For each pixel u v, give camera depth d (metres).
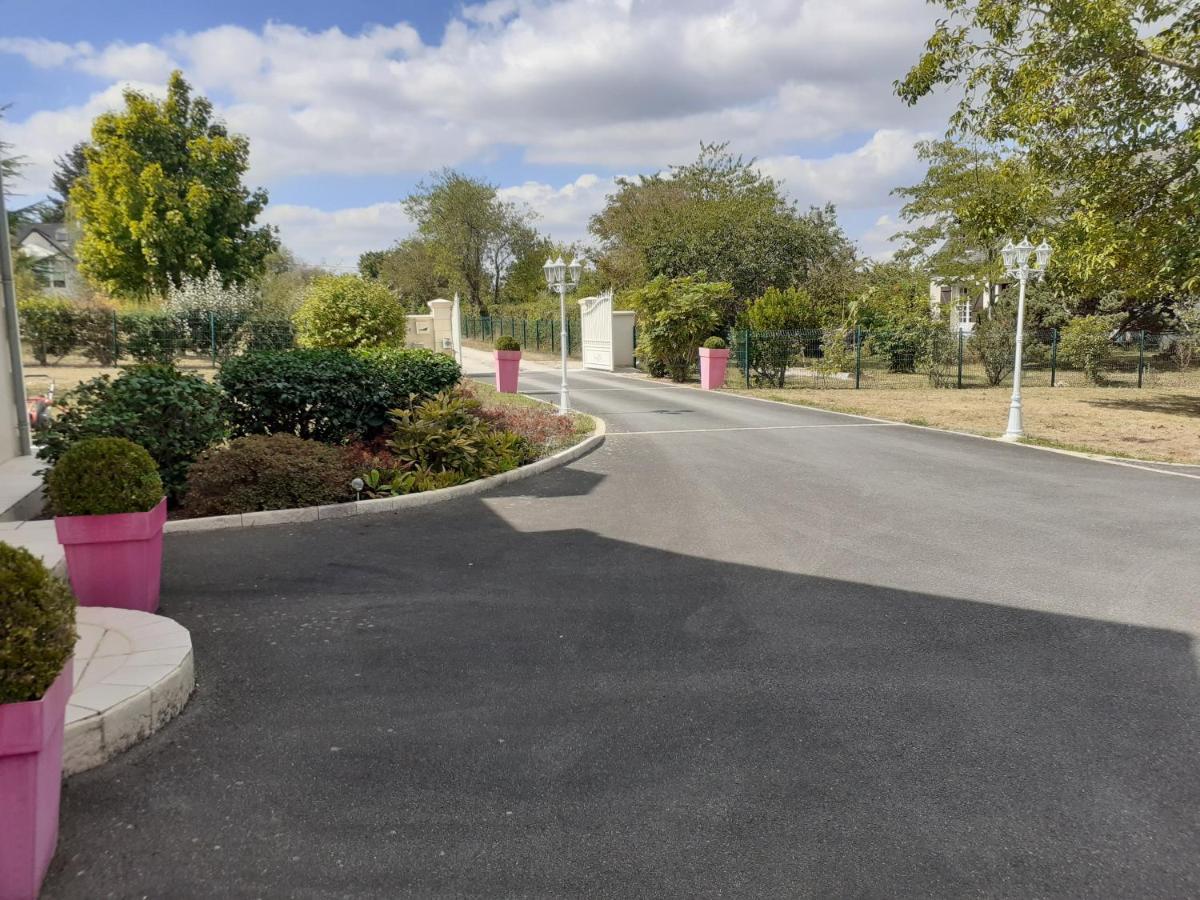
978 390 20.58
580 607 5.00
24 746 2.31
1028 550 6.33
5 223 8.66
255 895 2.42
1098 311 26.64
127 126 27.88
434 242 48.53
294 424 8.81
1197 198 13.07
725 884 2.49
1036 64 14.18
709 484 8.89
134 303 26.45
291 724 3.50
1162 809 2.90
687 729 3.47
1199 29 13.37
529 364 29.20
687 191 37.09
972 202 16.39
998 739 3.40
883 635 4.56
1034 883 2.51
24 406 8.95
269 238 31.25
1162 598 5.21
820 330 22.69
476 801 2.92
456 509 7.65
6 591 2.37
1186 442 11.99
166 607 4.92
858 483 8.96
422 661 4.17
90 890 2.43
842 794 2.98
